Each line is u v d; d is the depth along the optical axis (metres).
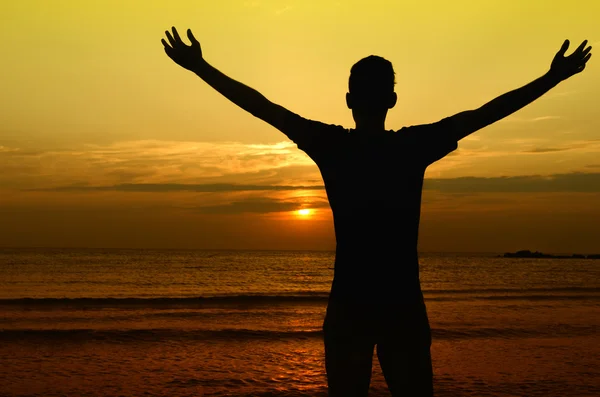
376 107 2.29
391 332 2.20
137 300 19.17
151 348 10.52
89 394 7.25
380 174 2.21
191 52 2.27
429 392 2.25
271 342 11.26
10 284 29.95
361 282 2.18
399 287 2.18
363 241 2.19
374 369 8.84
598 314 16.30
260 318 15.18
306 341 11.41
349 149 2.24
